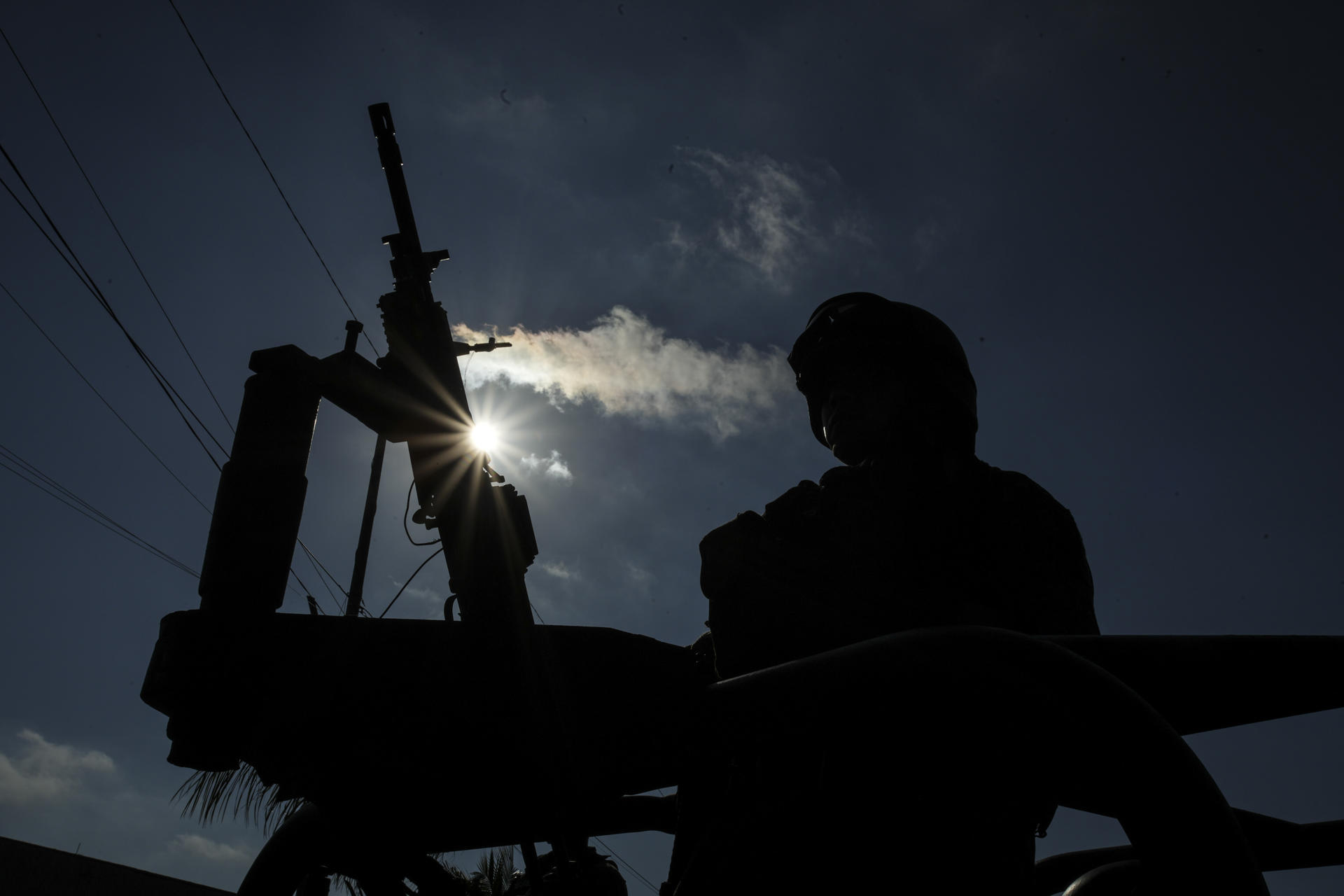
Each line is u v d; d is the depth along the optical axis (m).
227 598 1.40
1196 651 1.46
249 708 1.39
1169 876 1.11
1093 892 2.00
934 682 1.33
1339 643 1.46
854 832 1.56
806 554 1.87
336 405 1.55
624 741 1.46
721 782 1.85
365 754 1.43
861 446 2.00
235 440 1.50
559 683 1.46
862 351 2.06
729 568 1.88
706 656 2.00
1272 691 1.44
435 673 1.43
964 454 2.00
